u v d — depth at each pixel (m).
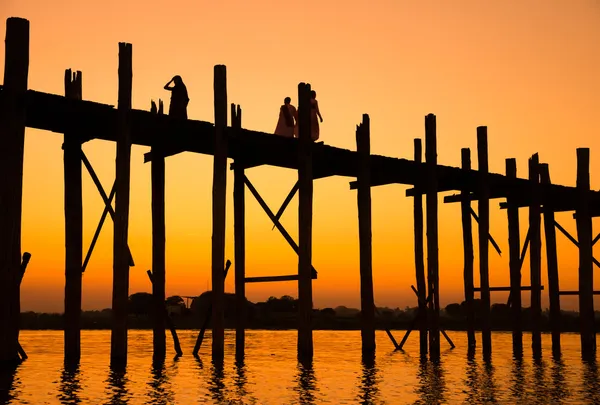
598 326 55.53
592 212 27.98
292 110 20.56
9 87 14.70
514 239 24.91
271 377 16.66
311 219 18.80
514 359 22.47
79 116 16.08
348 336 48.62
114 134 17.72
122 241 16.03
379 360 21.89
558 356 23.81
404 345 32.12
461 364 20.56
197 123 17.28
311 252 18.84
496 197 25.61
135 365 18.77
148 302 61.97
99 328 68.19
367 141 20.16
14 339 14.59
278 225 18.91
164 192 19.38
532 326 24.31
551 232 26.19
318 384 15.49
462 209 24.67
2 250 14.41
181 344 32.06
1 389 13.95
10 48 14.80
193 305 60.12
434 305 21.91
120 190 15.97
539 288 24.39
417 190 24.31
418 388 14.98
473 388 15.02
